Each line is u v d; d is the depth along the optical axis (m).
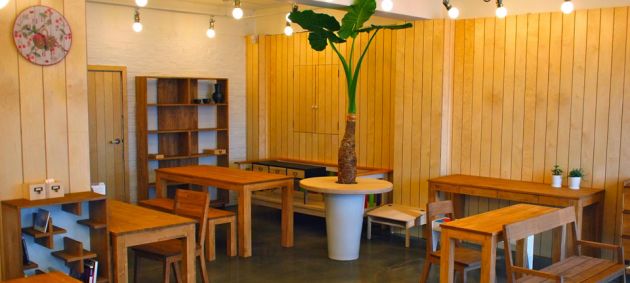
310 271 5.49
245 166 8.79
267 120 8.91
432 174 6.70
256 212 8.26
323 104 8.09
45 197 3.73
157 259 4.42
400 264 5.73
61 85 3.87
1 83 3.64
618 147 5.54
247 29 9.02
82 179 4.00
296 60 8.41
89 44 7.41
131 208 4.62
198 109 8.56
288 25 6.57
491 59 6.32
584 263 4.30
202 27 8.52
